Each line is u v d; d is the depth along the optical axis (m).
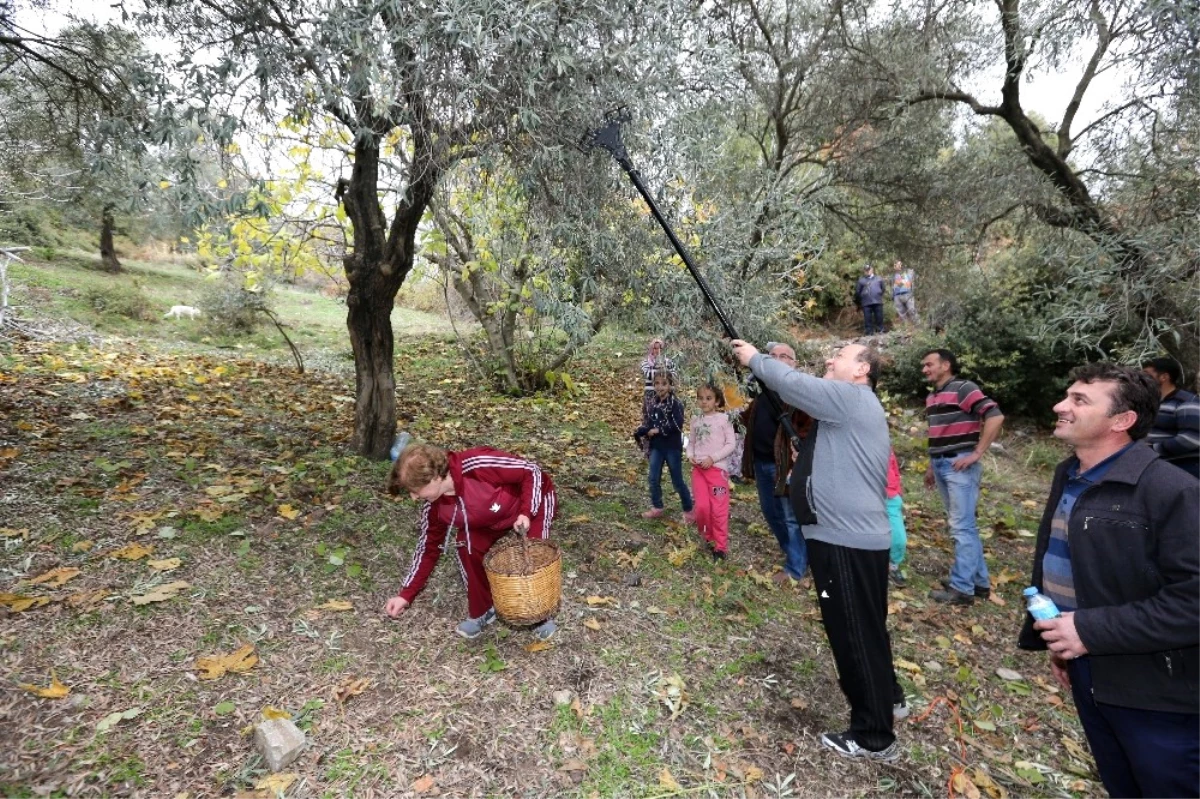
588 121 3.31
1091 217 6.19
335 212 6.64
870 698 2.63
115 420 5.57
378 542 4.04
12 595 2.96
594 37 3.20
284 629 3.12
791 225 4.51
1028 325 9.08
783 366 2.73
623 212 3.89
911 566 4.96
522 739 2.66
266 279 10.95
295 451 5.39
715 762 2.64
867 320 14.06
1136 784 2.04
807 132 8.34
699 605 3.88
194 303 13.37
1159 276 4.65
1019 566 5.18
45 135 5.42
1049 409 9.58
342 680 2.85
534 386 9.75
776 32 8.13
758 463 4.37
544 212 3.79
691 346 3.84
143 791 2.20
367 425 5.40
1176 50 4.27
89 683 2.61
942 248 8.63
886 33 7.46
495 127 3.45
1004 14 5.99
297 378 8.95
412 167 3.90
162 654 2.82
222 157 3.36
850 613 2.59
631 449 7.26
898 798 2.58
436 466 2.90
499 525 3.17
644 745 2.71
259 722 2.54
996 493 7.25
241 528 3.88
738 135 7.09
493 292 9.39
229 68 2.79
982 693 3.40
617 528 4.88
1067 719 3.24
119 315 11.11
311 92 3.14
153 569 3.34
